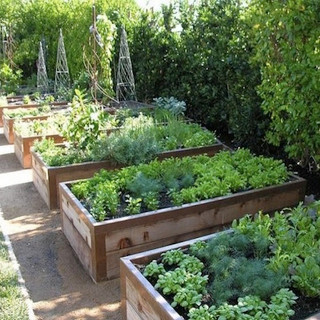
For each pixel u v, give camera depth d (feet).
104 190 12.83
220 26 23.44
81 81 34.96
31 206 16.81
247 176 14.44
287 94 14.47
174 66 28.96
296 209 11.05
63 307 10.31
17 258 12.69
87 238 11.62
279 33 14.08
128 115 25.39
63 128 19.94
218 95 24.29
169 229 12.06
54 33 45.78
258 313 7.06
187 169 15.05
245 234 9.86
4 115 29.40
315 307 7.63
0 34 46.60
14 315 9.50
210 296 8.04
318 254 8.69
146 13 31.89
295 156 16.46
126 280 8.94
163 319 7.41
